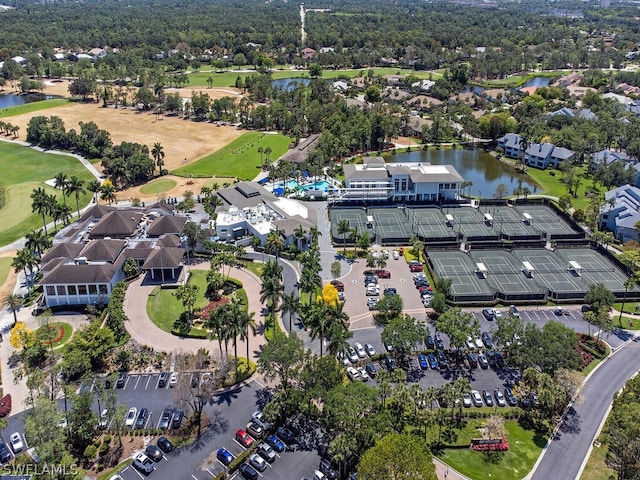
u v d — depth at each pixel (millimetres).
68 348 149125
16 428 130125
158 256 193750
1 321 172750
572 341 146750
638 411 117375
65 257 194875
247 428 129375
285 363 132625
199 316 173125
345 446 112750
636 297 187875
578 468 120188
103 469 119625
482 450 124688
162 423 131250
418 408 128875
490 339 163000
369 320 173750
